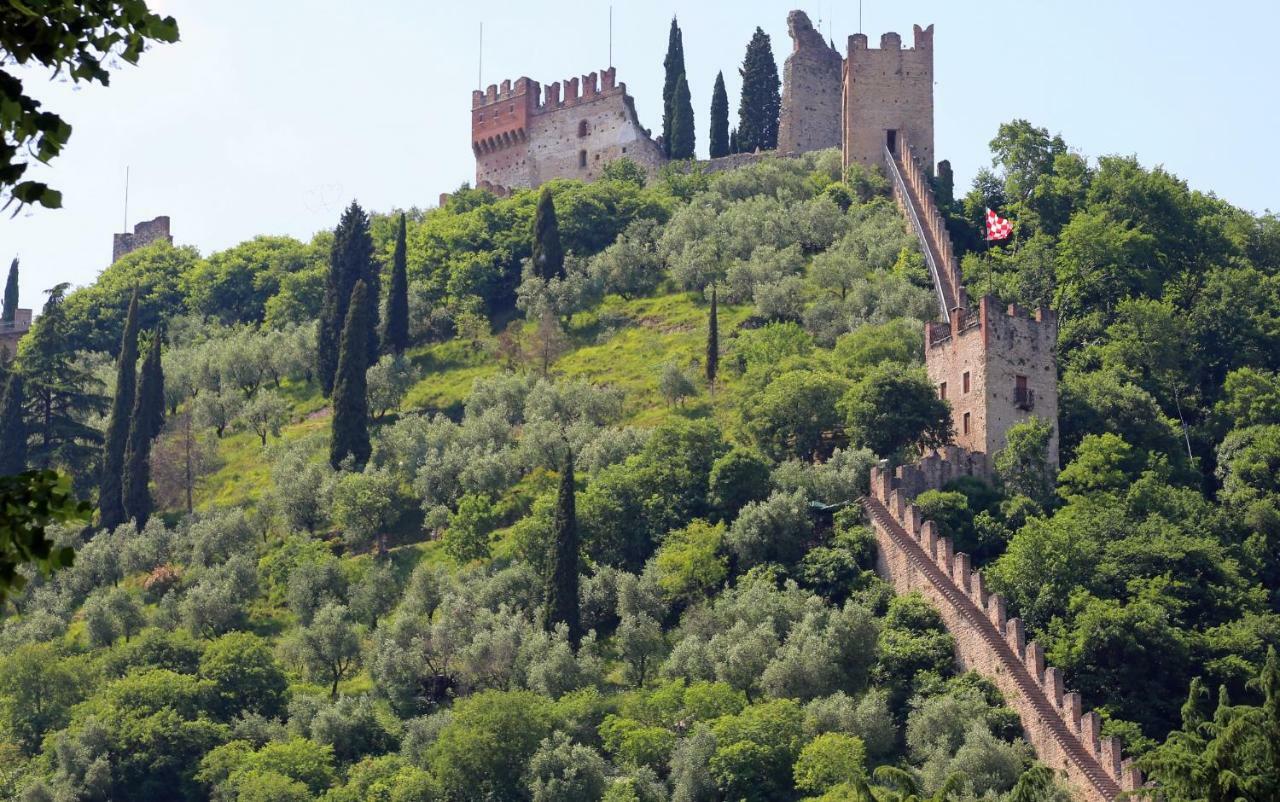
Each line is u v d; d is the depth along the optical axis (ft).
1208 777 467.93
